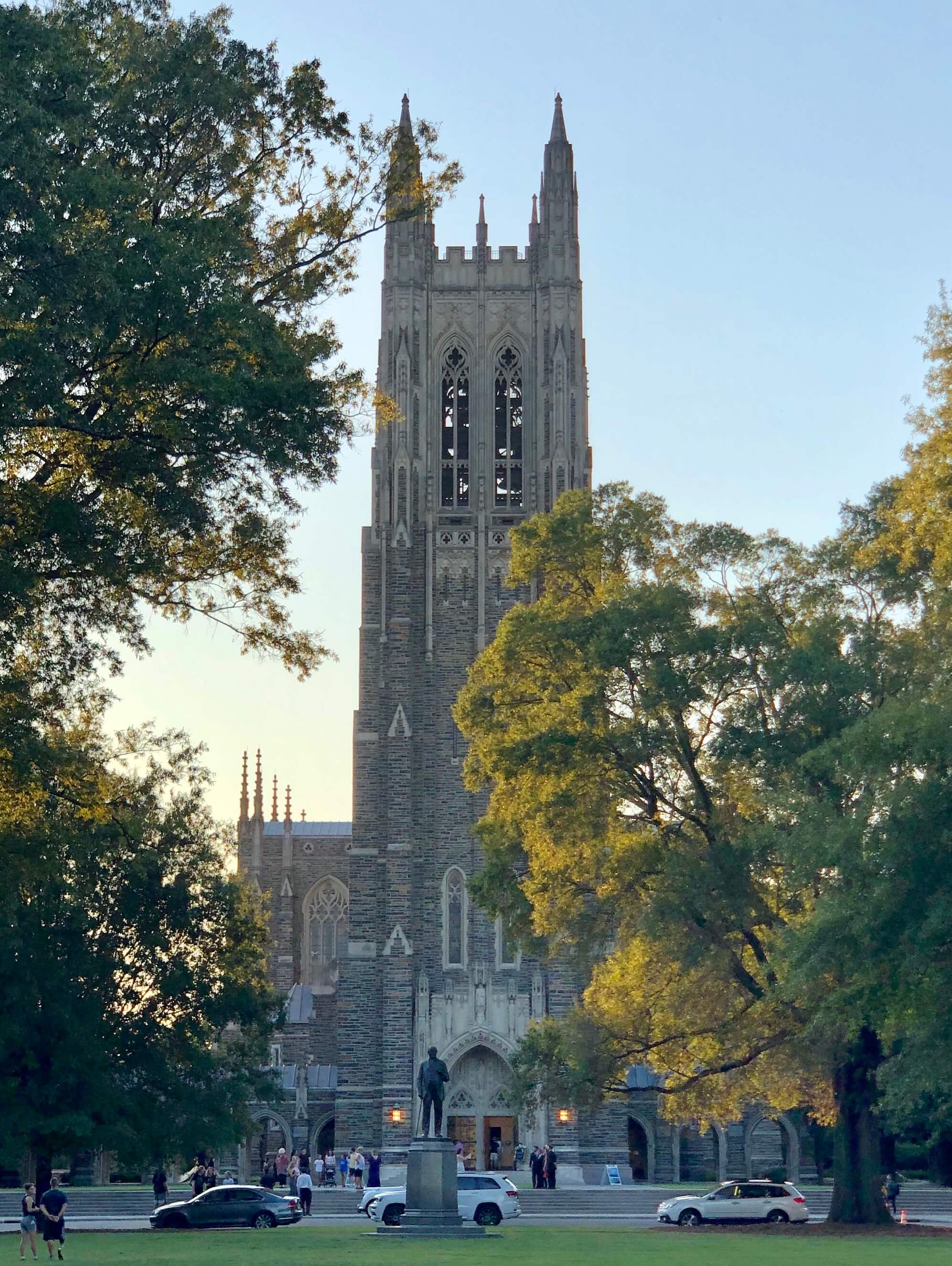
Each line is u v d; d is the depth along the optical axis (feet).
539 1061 214.48
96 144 122.11
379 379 368.89
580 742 195.11
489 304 376.68
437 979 341.82
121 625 133.18
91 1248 156.97
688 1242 160.15
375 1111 336.70
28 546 120.16
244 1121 232.32
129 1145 214.69
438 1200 175.52
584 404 369.71
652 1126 376.27
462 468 371.97
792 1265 119.03
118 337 116.26
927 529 150.20
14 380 110.11
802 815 161.48
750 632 190.70
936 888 137.18
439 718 354.54
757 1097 239.50
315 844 445.78
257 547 132.67
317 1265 119.55
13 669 134.21
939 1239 167.94
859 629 192.44
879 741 141.38
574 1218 246.27
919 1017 146.41
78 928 214.28
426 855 348.18
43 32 114.62
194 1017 223.92
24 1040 207.51
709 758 201.05
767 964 179.73
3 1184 332.19
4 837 142.00
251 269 132.16
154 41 126.62
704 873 185.78
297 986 423.64
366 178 135.03
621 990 210.18
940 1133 264.72
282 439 120.98
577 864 206.69
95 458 122.31
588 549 212.84
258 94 129.49
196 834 227.81
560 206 376.68
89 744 179.93
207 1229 208.54
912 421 152.97
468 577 361.10
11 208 111.45
